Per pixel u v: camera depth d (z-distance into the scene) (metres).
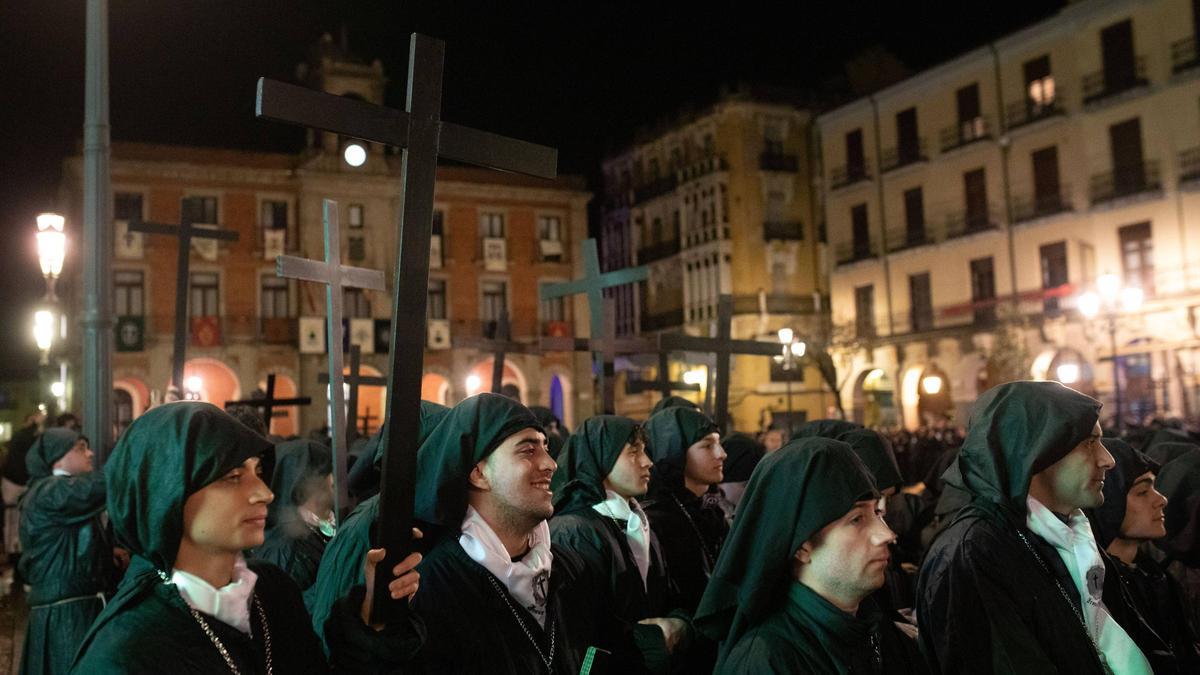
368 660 2.62
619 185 50.16
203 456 2.43
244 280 36.34
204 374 36.19
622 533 4.34
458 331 39.28
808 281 42.78
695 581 4.91
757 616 2.82
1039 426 3.28
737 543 2.82
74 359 34.38
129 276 35.06
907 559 6.01
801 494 2.72
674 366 35.09
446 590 3.15
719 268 41.56
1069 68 30.59
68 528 6.02
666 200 45.72
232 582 2.55
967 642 3.09
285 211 37.19
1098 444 3.38
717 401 7.57
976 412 3.47
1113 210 29.34
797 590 2.81
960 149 33.62
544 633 3.33
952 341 33.75
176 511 2.41
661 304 46.22
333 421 5.02
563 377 40.94
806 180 43.06
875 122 37.38
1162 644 3.53
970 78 33.72
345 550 3.26
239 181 36.47
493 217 40.59
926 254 35.34
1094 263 29.86
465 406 3.31
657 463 5.16
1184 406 26.59
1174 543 4.84
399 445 2.76
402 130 2.93
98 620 2.44
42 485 6.10
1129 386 28.45
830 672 2.71
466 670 3.08
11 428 46.59
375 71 38.88
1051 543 3.30
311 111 2.81
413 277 2.84
